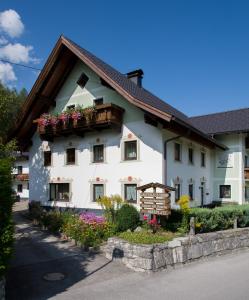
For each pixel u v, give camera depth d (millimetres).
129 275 9188
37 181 21766
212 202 23641
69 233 13133
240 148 23438
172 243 10289
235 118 25766
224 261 11016
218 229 13258
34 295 7652
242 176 23188
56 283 8461
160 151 15828
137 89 19578
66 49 18594
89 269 9633
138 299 7484
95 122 16906
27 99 20156
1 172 6906
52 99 21031
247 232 13320
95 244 11672
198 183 20688
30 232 14891
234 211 14102
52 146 20969
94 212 18172
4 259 6812
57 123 18641
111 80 15969
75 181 19328
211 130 24328
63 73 20172
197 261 10867
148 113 15625
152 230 12336
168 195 11828
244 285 8469
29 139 22562
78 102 19812
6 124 21641
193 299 7492
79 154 19281
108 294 7770
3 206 6898
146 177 16234
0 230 6809
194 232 11602
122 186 17078
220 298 7543
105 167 17891
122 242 10305
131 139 16953
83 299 7453
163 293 7867
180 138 18047
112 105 16406
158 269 9594
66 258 10695
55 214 15945
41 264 10023
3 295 6820
